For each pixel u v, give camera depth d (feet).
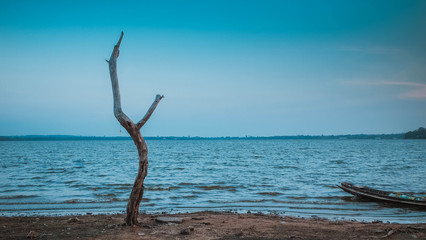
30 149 391.65
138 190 30.07
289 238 27.86
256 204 52.37
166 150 358.84
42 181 82.43
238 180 87.45
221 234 28.76
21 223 33.22
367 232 29.84
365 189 58.13
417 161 172.24
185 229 28.40
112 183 77.82
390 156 226.17
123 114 26.76
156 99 28.12
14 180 84.79
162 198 57.52
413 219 41.78
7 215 42.04
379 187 74.54
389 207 49.96
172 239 26.48
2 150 353.31
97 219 35.78
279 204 52.37
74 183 77.97
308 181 85.35
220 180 87.25
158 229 29.48
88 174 103.09
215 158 206.90
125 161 176.45
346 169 123.95
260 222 34.76
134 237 26.73
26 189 67.72
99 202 52.31
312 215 44.19
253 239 27.40
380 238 27.63
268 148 419.33
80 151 332.60
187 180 86.79
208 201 54.85
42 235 27.43
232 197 59.16
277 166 139.85
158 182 81.10
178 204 52.03
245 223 33.91
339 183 80.69
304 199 57.00
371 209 48.49
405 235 28.40
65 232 28.55
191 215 40.22
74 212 44.70
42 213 43.73
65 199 54.80
